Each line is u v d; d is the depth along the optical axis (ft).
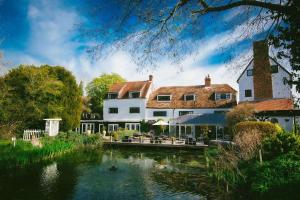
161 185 45.21
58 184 45.06
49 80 104.83
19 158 56.85
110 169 58.49
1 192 39.52
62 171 55.57
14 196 37.86
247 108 91.35
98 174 53.57
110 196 39.01
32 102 97.45
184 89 162.40
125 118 160.86
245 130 69.31
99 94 212.23
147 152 90.74
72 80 118.93
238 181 40.75
